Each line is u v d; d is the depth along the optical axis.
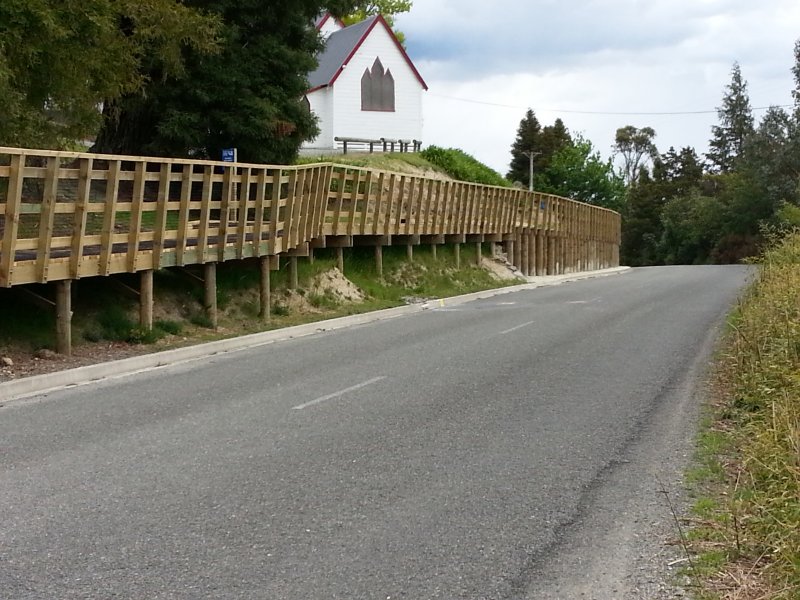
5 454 7.46
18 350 12.30
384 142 43.75
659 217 89.56
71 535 5.36
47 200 11.65
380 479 6.52
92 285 14.93
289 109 24.52
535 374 11.02
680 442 7.56
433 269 28.42
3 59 12.88
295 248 19.78
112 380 11.50
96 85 16.52
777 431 6.00
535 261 37.97
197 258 15.35
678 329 15.30
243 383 10.91
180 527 5.49
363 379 10.93
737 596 4.36
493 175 48.12
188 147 23.84
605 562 4.89
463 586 4.57
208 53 20.44
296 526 5.50
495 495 6.12
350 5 25.83
